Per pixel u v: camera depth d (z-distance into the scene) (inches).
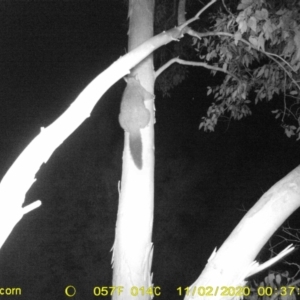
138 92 94.7
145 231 97.0
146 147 96.9
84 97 49.0
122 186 98.5
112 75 51.1
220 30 110.7
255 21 75.4
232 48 114.3
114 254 98.7
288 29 82.0
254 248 62.5
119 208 98.4
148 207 97.2
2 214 43.3
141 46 57.5
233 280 62.6
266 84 123.8
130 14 105.3
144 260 96.6
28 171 45.0
